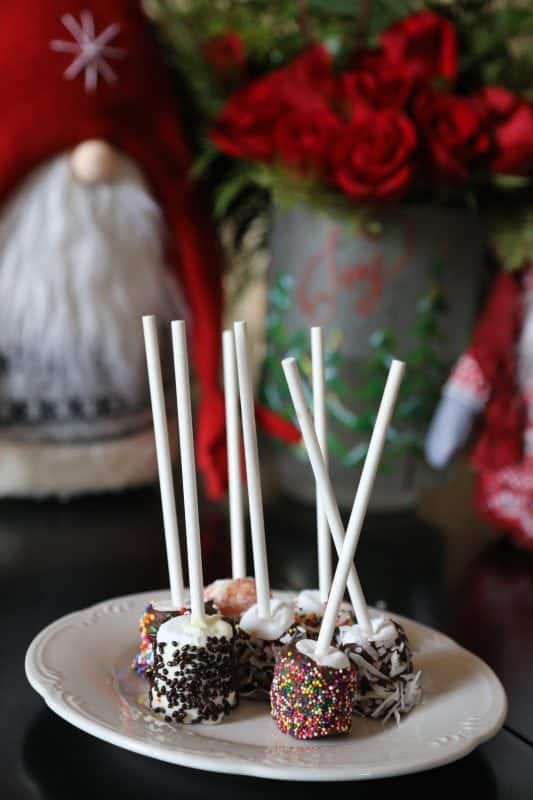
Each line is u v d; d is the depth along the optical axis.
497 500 0.77
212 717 0.53
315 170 0.72
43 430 0.78
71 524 0.77
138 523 0.78
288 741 0.52
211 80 0.78
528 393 0.75
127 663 0.56
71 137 0.74
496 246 0.75
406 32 0.73
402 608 0.67
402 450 0.78
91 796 0.50
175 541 0.56
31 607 0.64
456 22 0.77
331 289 0.75
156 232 0.77
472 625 0.66
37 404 0.77
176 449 0.83
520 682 0.60
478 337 0.77
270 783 0.51
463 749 0.50
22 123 0.73
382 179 0.70
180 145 0.78
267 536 0.77
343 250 0.75
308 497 0.82
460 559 0.75
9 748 0.52
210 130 0.74
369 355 0.76
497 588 0.71
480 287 0.81
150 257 0.77
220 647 0.54
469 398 0.76
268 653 0.56
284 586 0.70
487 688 0.55
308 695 0.52
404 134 0.70
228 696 0.54
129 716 0.52
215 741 0.51
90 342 0.76
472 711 0.53
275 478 0.89
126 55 0.75
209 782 0.51
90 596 0.66
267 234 0.83
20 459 0.78
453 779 0.52
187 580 0.69
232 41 0.77
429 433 0.78
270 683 0.56
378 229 0.74
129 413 0.79
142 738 0.50
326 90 0.72
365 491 0.52
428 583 0.71
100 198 0.75
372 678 0.54
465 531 0.81
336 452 0.78
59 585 0.67
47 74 0.73
